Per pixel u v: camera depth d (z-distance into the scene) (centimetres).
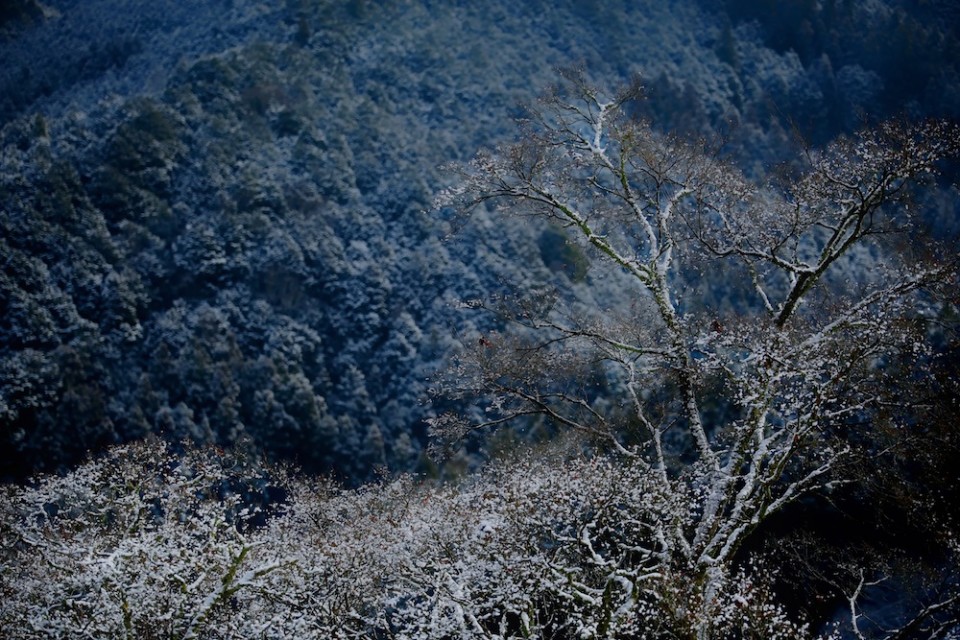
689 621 861
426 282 7100
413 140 8994
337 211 8006
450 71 10056
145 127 8438
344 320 7144
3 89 11288
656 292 1066
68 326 6788
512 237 6856
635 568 924
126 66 11475
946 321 1094
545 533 1035
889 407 1040
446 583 980
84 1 12875
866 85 8838
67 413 6047
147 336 7025
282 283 7325
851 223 1096
